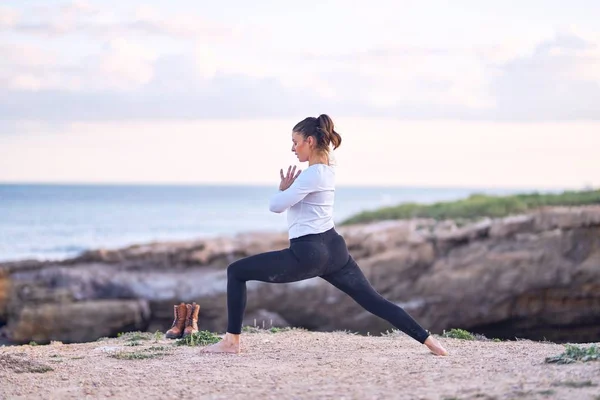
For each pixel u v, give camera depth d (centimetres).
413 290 2702
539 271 2569
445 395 454
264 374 555
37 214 9900
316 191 603
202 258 2972
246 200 16538
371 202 16338
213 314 2772
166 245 3069
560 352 619
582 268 2530
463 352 648
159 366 611
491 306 2622
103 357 675
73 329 2650
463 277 2636
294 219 609
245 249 3011
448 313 2664
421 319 2672
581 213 2580
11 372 588
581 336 2597
